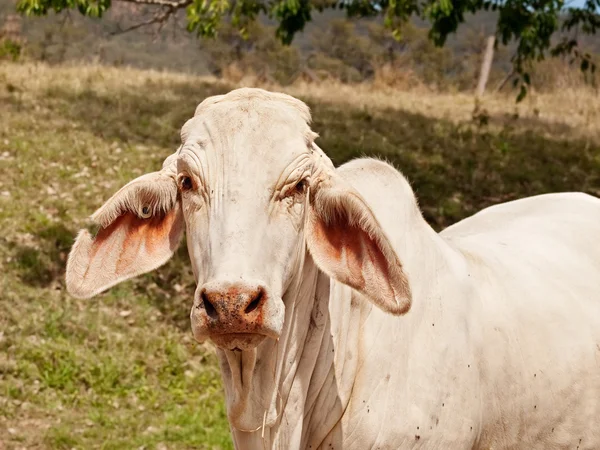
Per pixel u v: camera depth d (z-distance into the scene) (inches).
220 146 110.7
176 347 287.6
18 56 770.8
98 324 293.1
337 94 699.4
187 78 693.3
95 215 117.1
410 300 113.4
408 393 127.7
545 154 502.6
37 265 323.0
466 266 142.6
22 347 276.1
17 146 428.8
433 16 411.2
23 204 369.7
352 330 128.6
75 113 499.2
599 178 466.9
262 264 106.3
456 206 405.1
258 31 1626.5
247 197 108.0
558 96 767.7
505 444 142.3
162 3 436.8
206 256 107.8
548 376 143.2
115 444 237.6
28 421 248.1
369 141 486.6
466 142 514.9
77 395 262.1
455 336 133.3
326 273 117.5
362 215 114.6
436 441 130.2
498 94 784.3
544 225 166.7
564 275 155.2
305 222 115.1
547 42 437.4
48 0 411.8
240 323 101.3
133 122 492.7
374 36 2094.0
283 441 124.8
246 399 116.6
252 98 115.7
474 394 134.3
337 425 127.3
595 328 151.0
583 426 148.4
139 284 322.0
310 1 456.4
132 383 269.6
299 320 122.6
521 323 142.9
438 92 836.6
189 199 112.4
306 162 112.3
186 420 251.3
